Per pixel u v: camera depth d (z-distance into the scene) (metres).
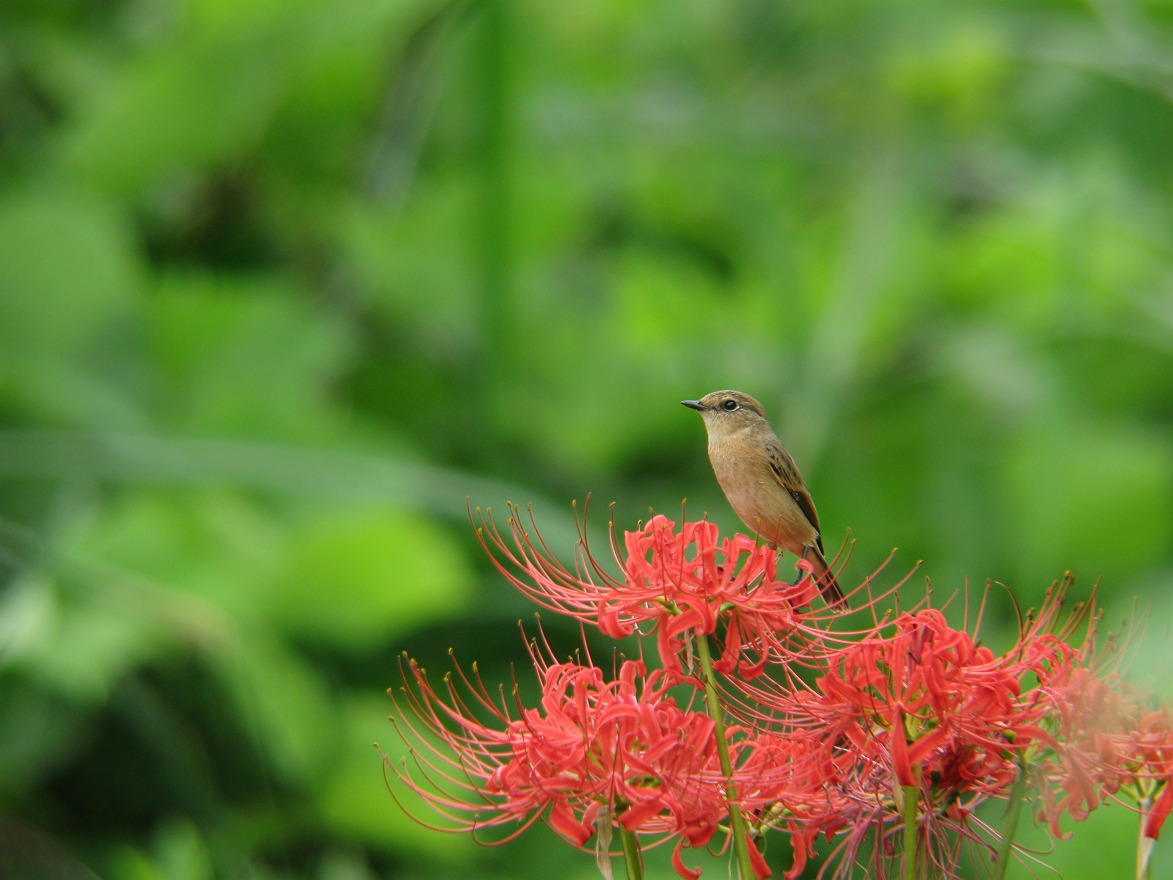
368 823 11.25
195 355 13.16
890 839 6.09
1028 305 14.35
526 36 12.73
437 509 11.48
